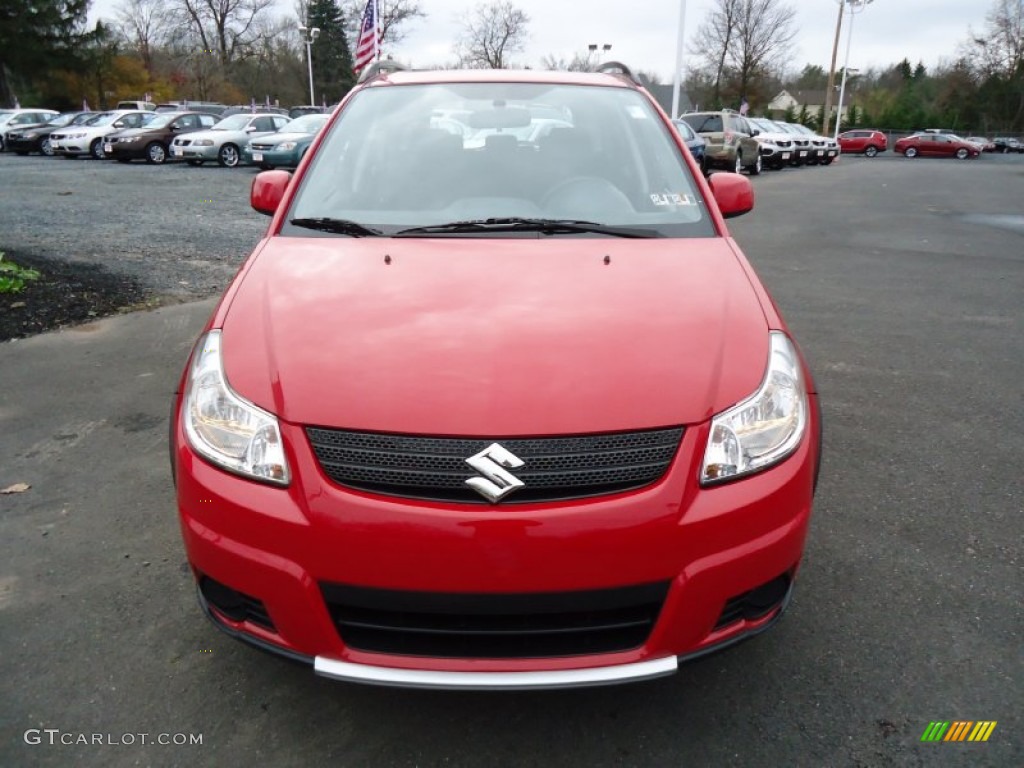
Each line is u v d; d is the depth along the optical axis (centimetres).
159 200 1316
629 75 413
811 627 259
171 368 500
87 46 5169
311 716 222
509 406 192
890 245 1059
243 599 203
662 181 319
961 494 349
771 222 1305
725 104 5194
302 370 205
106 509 330
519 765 206
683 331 220
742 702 227
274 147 1836
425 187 312
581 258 262
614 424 191
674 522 188
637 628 195
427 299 233
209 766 205
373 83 370
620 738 215
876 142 5097
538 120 342
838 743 212
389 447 189
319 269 255
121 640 252
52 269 742
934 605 270
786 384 217
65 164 2156
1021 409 451
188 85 6056
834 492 350
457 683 189
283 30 6444
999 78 7225
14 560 293
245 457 198
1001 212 1497
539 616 190
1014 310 690
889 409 450
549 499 187
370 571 186
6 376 483
